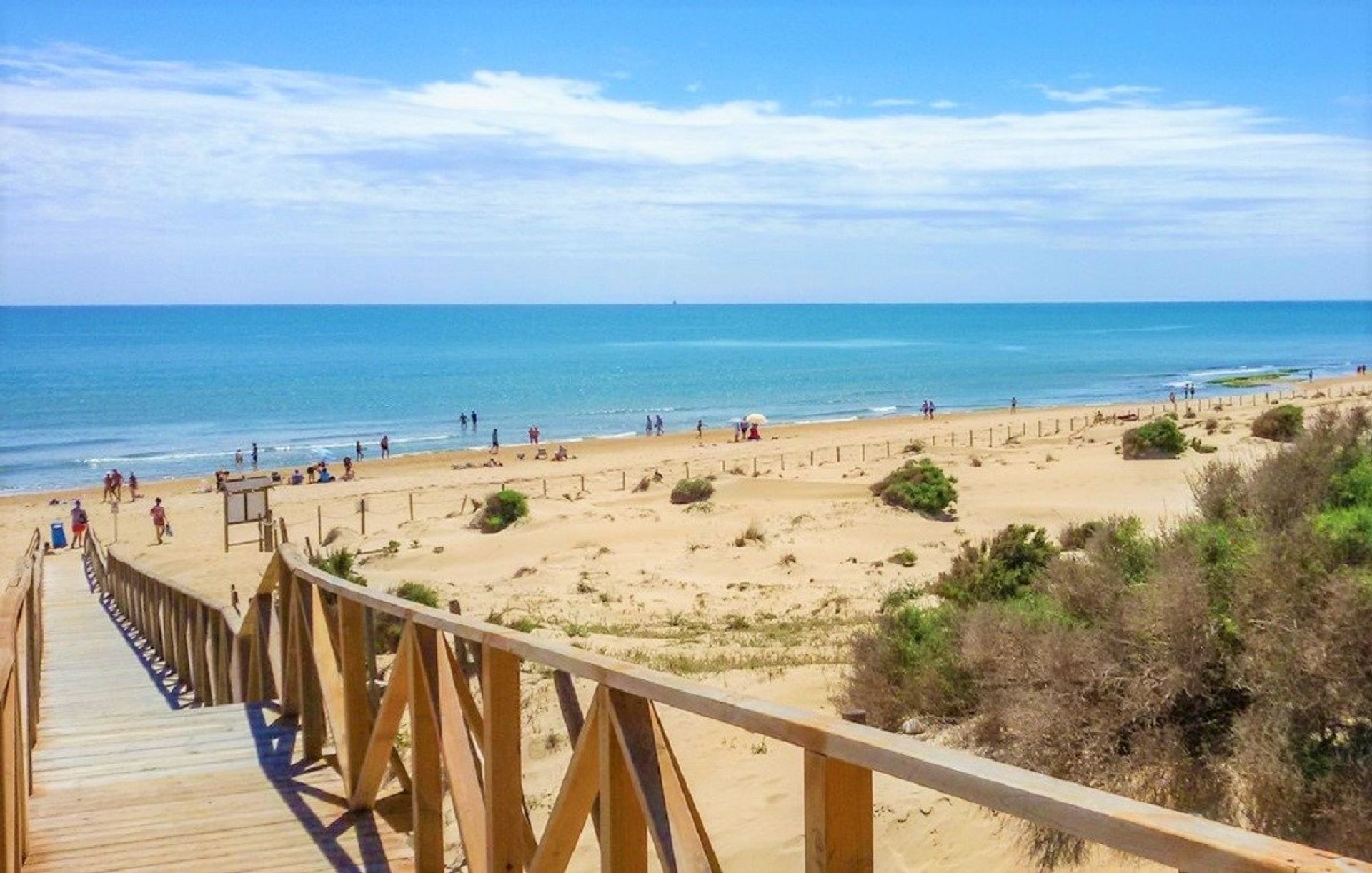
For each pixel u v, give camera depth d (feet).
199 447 238.27
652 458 189.88
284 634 27.25
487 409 312.29
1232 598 23.93
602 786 10.85
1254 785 21.25
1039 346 624.18
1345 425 36.11
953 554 86.69
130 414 303.27
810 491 122.11
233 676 32.48
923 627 33.47
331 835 19.75
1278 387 316.60
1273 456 37.09
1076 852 21.13
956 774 6.71
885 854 23.67
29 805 21.63
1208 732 23.31
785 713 8.27
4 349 631.15
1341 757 20.72
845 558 88.07
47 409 313.73
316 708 24.22
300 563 24.43
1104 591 28.66
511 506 117.91
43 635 54.75
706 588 77.97
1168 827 5.48
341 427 273.13
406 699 18.47
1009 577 48.96
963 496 114.32
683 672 42.45
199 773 23.52
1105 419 200.54
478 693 30.58
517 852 13.56
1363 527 24.84
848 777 7.92
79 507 131.13
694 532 103.19
